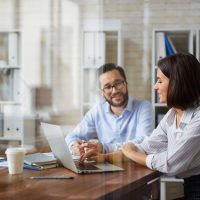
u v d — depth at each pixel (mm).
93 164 1275
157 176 1237
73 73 2998
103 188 995
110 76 1971
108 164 1272
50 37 3125
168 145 1342
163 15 2619
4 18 3178
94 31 2822
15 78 3039
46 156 1371
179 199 1265
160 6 2623
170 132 1336
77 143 1443
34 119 2859
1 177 1136
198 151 1231
